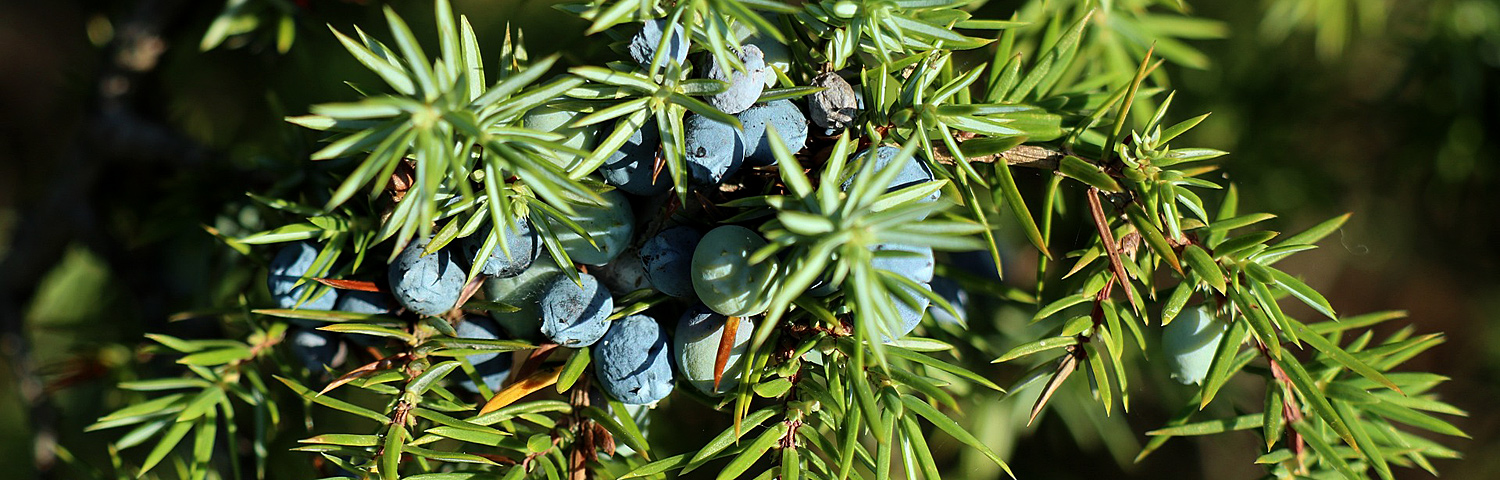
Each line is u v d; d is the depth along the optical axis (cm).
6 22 78
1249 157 38
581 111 22
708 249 21
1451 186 40
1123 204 23
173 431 24
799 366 22
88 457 37
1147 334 30
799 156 22
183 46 34
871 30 22
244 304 24
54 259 34
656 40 21
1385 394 24
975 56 29
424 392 23
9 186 73
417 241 22
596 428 23
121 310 34
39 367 33
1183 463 49
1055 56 24
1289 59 40
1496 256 49
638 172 22
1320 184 38
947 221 21
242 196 30
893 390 22
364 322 23
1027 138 22
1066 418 31
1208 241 23
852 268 20
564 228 22
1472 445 56
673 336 23
